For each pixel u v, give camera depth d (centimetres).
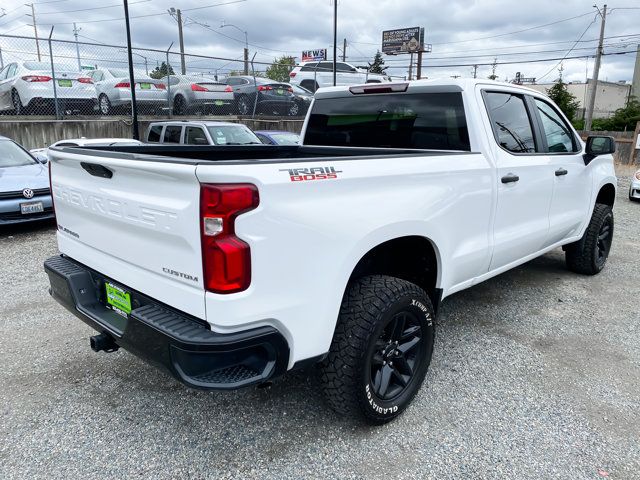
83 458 247
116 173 235
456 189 304
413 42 4444
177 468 241
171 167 200
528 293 487
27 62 1348
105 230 255
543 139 413
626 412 290
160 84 1516
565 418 283
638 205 1054
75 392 305
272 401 296
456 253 316
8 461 245
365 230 242
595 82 3841
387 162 260
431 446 259
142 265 234
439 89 349
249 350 213
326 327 235
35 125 1288
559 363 347
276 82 1773
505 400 301
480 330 400
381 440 263
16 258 586
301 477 236
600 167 505
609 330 403
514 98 385
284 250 210
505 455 252
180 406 291
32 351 355
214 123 1032
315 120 437
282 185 206
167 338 206
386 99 383
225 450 254
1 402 293
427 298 279
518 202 371
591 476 238
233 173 192
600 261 544
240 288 201
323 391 258
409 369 281
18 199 675
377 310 247
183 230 204
